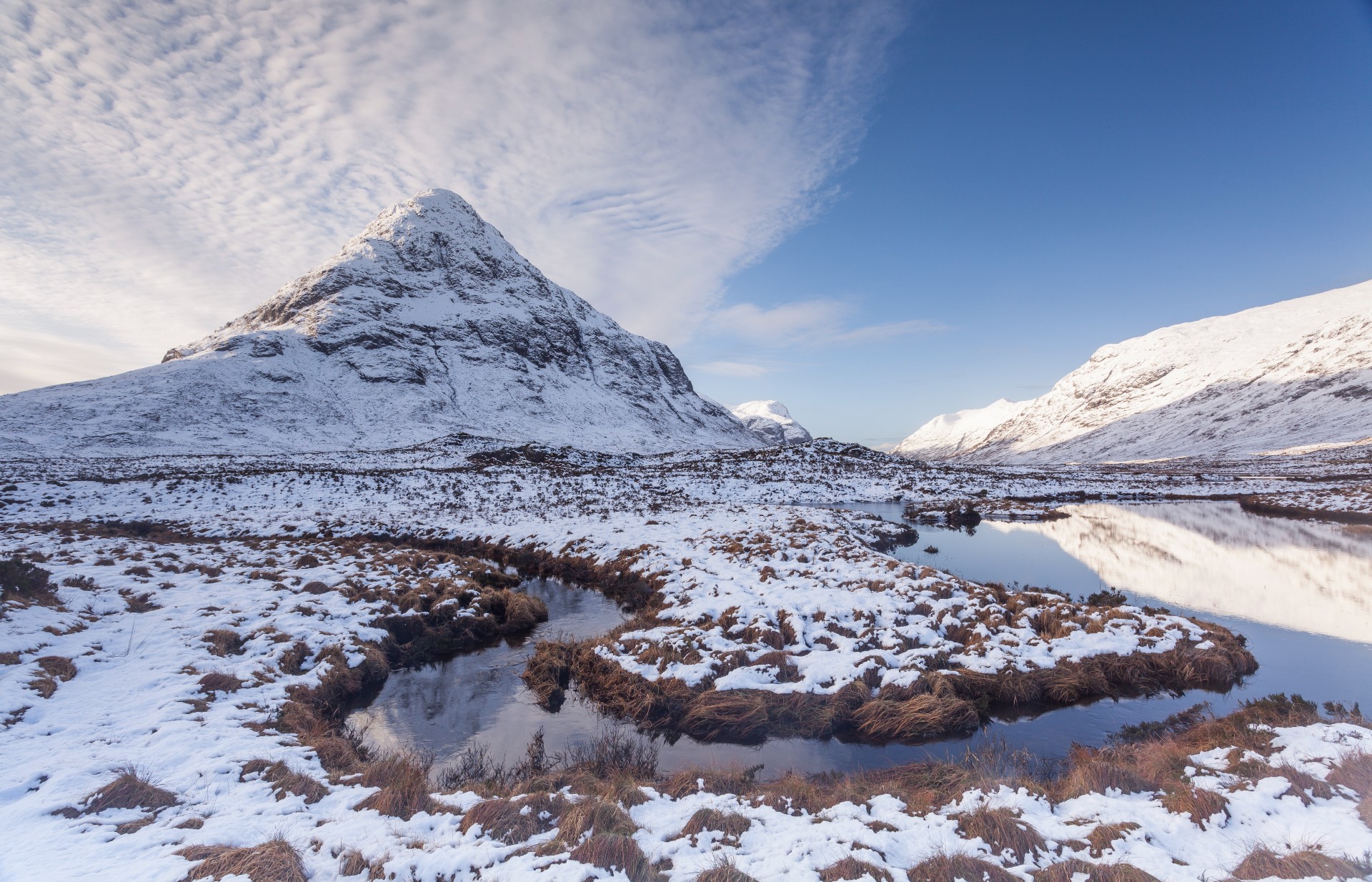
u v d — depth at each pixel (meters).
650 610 14.52
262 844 4.95
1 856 4.74
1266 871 4.52
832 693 9.62
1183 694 9.99
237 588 14.54
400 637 13.34
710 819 5.74
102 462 55.72
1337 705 8.52
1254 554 23.66
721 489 50.16
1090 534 29.72
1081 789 6.41
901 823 5.68
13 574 11.82
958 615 12.82
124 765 6.47
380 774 6.79
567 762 8.10
